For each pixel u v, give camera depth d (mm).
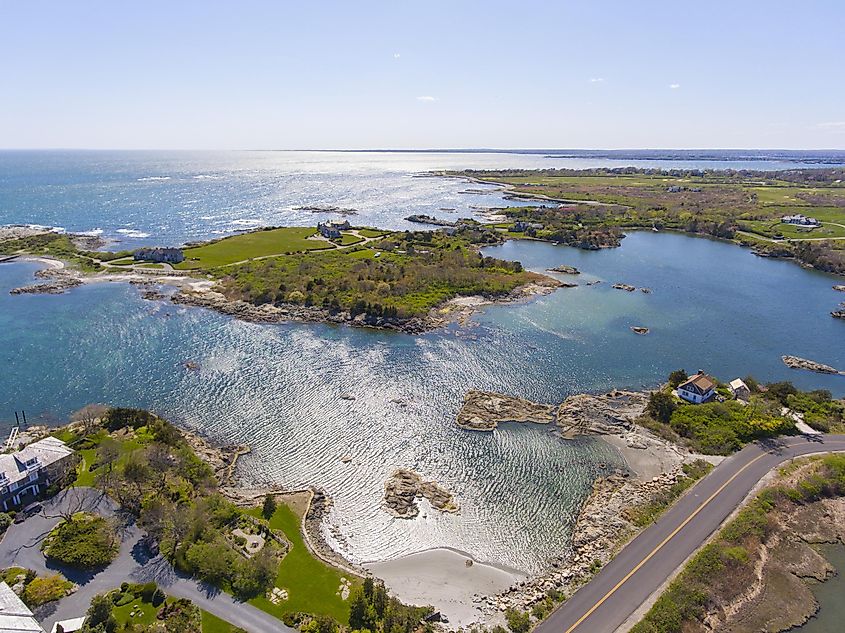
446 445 78688
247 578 51406
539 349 112438
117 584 50875
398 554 59469
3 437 77875
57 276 156250
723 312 137250
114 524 58469
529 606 51000
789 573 56312
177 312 130125
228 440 78938
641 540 58625
